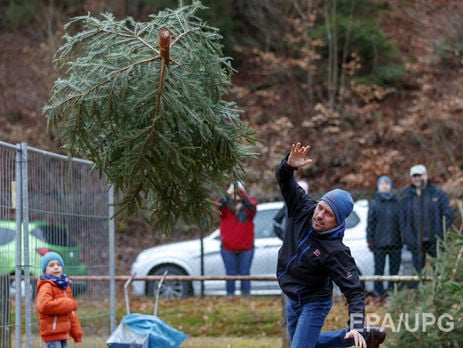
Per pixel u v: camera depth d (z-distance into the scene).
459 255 13.22
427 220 18.20
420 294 13.62
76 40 8.73
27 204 12.21
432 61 32.72
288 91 37.47
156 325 13.17
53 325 11.95
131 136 8.52
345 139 34.22
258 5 36.94
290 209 9.48
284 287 9.47
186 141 8.80
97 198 14.93
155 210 9.78
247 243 19.44
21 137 33.50
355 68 35.53
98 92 8.38
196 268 21.34
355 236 20.06
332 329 17.62
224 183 9.93
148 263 21.58
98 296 14.95
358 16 37.66
